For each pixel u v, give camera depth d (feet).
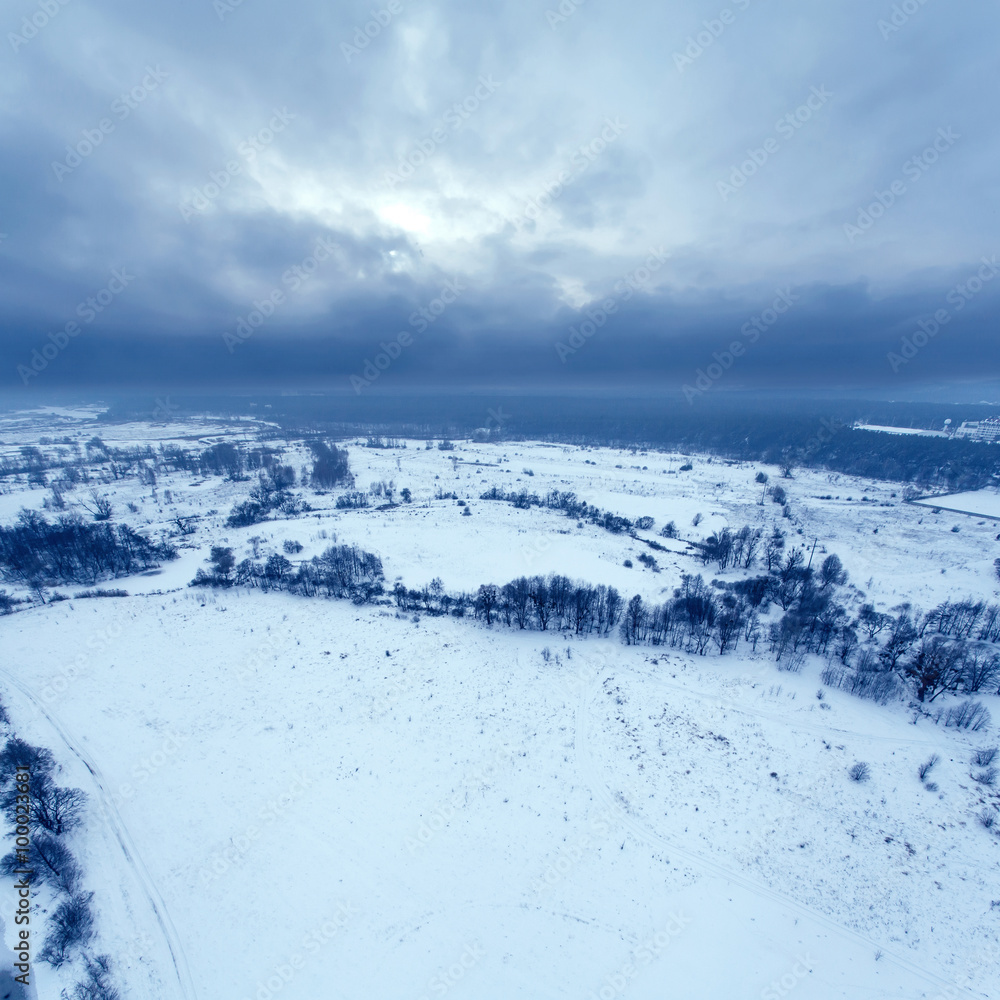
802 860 115.75
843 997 91.04
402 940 100.22
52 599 251.60
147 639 210.18
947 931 101.60
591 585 244.22
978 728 156.56
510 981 93.04
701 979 93.15
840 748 148.36
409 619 226.79
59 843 115.75
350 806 129.90
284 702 170.50
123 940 100.07
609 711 164.66
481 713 164.14
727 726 157.58
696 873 112.98
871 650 196.34
